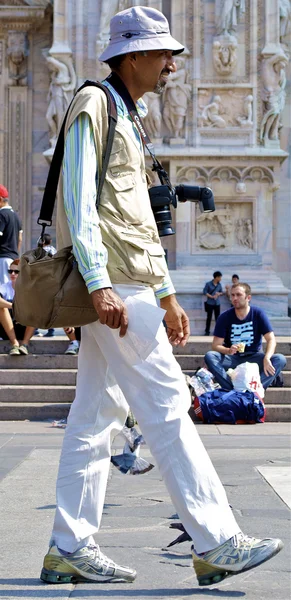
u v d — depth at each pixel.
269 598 3.69
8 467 7.39
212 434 10.06
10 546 4.66
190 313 19.53
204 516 3.74
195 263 19.89
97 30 20.16
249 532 4.96
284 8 20.64
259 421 11.25
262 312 11.97
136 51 4.02
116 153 3.93
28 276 3.78
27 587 3.87
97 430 4.07
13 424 11.22
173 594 3.75
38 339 13.86
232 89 19.84
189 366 13.26
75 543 3.95
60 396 12.28
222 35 19.75
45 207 4.20
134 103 4.13
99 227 3.79
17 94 22.14
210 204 4.78
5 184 22.11
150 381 3.81
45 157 20.14
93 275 3.67
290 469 7.30
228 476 6.97
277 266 21.50
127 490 6.49
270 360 11.89
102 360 4.07
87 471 4.02
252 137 19.81
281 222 21.50
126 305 3.83
